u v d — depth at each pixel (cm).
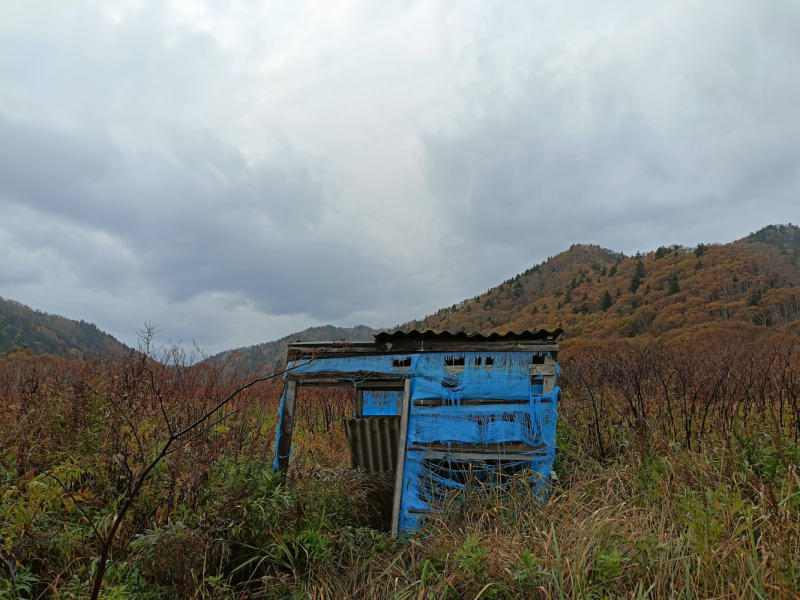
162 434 502
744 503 428
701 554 370
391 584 430
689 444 594
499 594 380
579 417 807
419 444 604
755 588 336
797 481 423
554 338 627
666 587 369
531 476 565
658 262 16312
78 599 322
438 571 432
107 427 489
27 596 344
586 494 548
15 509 354
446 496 575
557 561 368
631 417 707
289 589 420
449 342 644
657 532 432
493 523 512
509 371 614
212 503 454
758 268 13462
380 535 512
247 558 455
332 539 480
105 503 436
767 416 621
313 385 677
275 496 490
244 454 610
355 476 631
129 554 389
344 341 654
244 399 862
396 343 652
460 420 607
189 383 800
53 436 507
